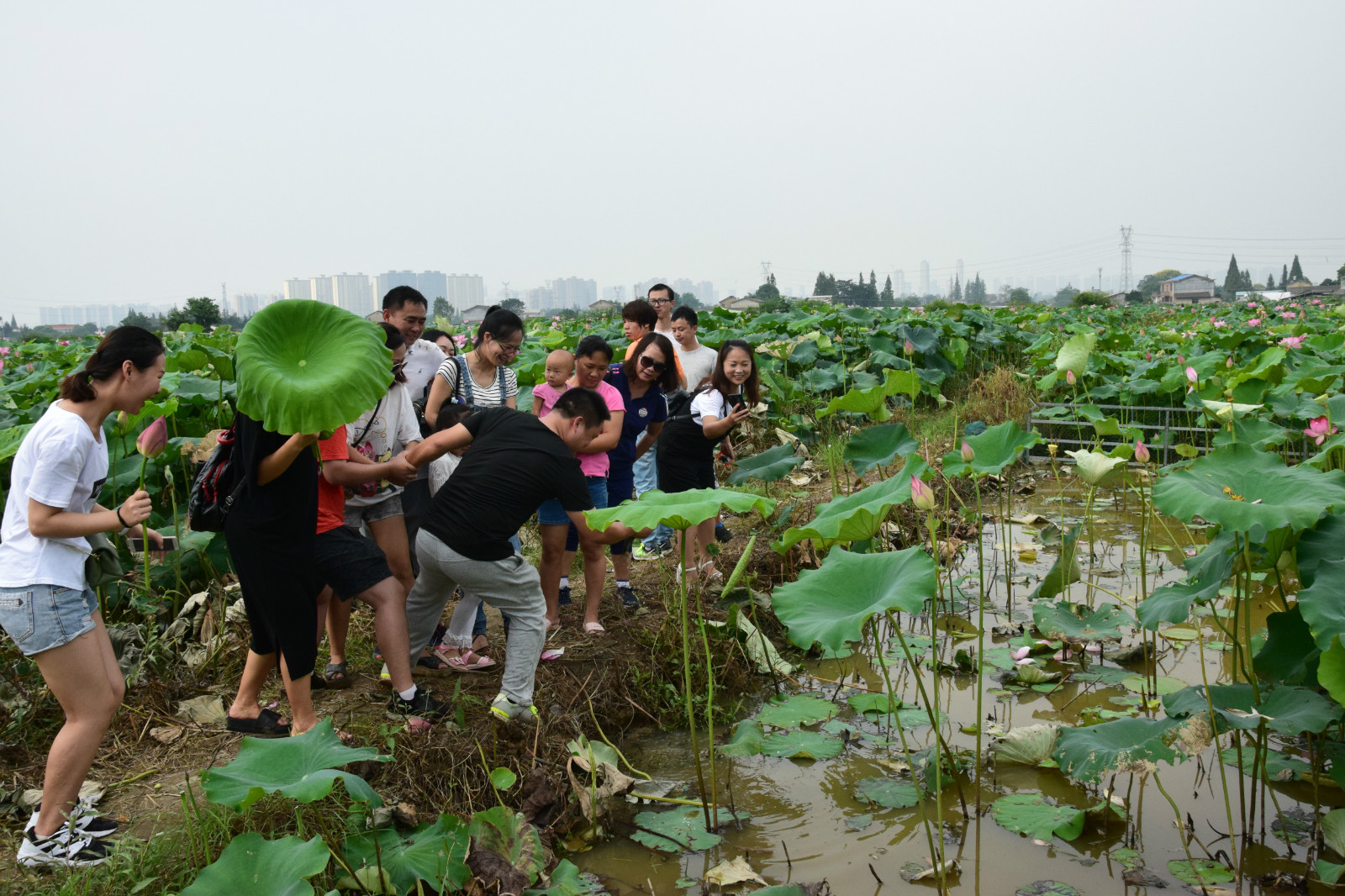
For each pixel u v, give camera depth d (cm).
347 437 406
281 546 336
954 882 316
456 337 898
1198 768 389
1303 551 338
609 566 631
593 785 353
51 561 292
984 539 744
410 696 388
